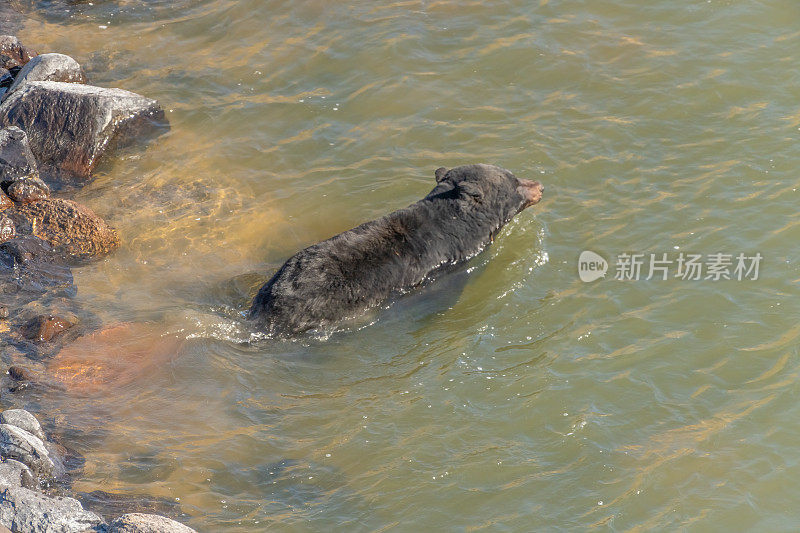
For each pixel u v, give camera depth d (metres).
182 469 13.73
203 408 15.02
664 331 16.41
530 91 23.62
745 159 20.33
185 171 22.12
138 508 12.87
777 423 14.34
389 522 12.84
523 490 13.33
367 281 17.02
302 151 22.53
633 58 24.22
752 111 21.80
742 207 19.05
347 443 14.29
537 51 24.86
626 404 14.88
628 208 19.48
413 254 17.70
